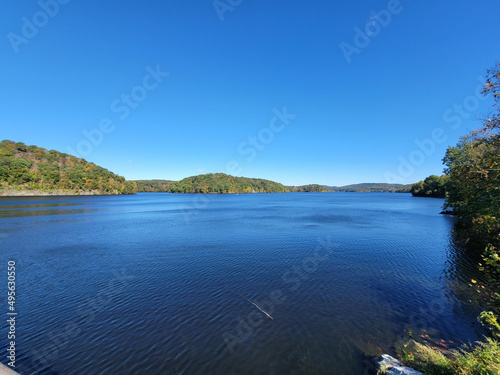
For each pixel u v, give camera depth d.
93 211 64.06
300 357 8.74
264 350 9.16
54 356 8.95
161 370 8.26
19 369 8.30
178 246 25.30
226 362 8.57
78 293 14.22
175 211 65.94
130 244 26.36
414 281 15.52
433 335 9.78
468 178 13.52
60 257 21.52
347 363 8.38
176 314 11.79
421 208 69.62
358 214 55.25
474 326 10.33
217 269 18.08
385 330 10.23
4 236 30.91
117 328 10.68
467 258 20.16
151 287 14.97
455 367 6.91
